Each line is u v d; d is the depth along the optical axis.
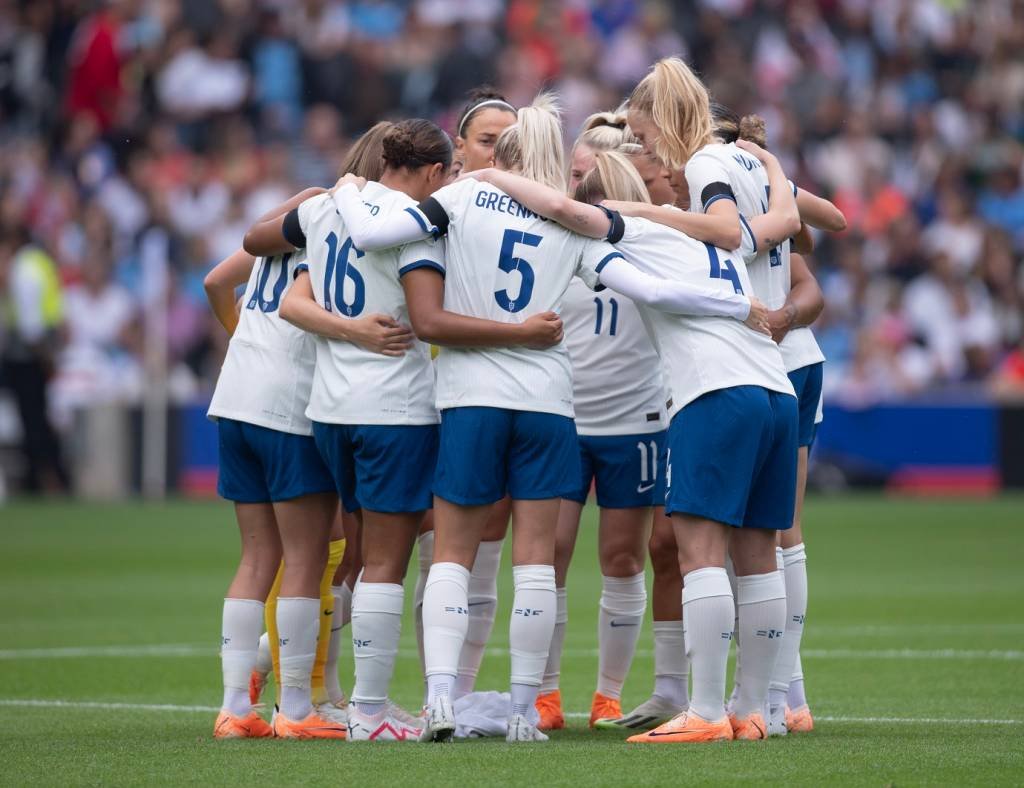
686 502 19.00
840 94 86.81
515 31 87.62
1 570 45.91
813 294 22.02
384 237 19.19
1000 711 22.94
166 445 70.62
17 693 25.61
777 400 19.45
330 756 17.58
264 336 20.83
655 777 16.02
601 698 22.91
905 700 24.28
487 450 19.39
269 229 20.70
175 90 85.12
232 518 61.41
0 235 75.00
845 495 71.44
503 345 19.39
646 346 22.56
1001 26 91.69
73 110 83.50
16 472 71.69
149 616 36.34
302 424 20.48
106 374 74.19
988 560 47.91
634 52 87.25
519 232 19.59
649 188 22.52
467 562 19.64
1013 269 80.50
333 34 86.56
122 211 79.38
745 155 21.02
